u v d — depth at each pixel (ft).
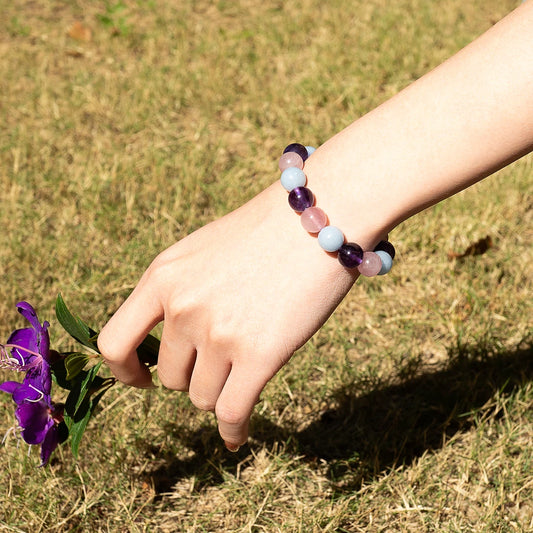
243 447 6.72
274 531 5.97
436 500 6.15
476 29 14.74
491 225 9.45
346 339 7.92
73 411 5.03
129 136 11.46
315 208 3.88
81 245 9.29
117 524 6.07
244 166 10.78
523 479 6.21
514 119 3.61
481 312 8.13
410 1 16.02
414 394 7.22
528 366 7.34
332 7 15.87
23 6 16.16
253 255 3.99
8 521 5.89
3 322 7.92
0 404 6.95
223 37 14.57
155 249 9.10
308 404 7.20
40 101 12.26
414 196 3.85
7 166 10.64
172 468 6.57
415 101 3.84
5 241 9.10
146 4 16.22
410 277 8.75
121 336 4.24
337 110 12.21
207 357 4.04
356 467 6.52
